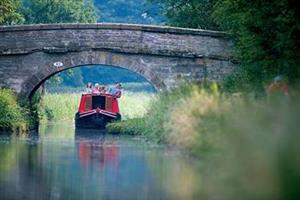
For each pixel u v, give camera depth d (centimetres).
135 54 5828
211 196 1805
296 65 3491
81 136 5019
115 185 2122
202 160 2591
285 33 3488
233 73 5434
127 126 5522
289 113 1892
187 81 5516
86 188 2066
